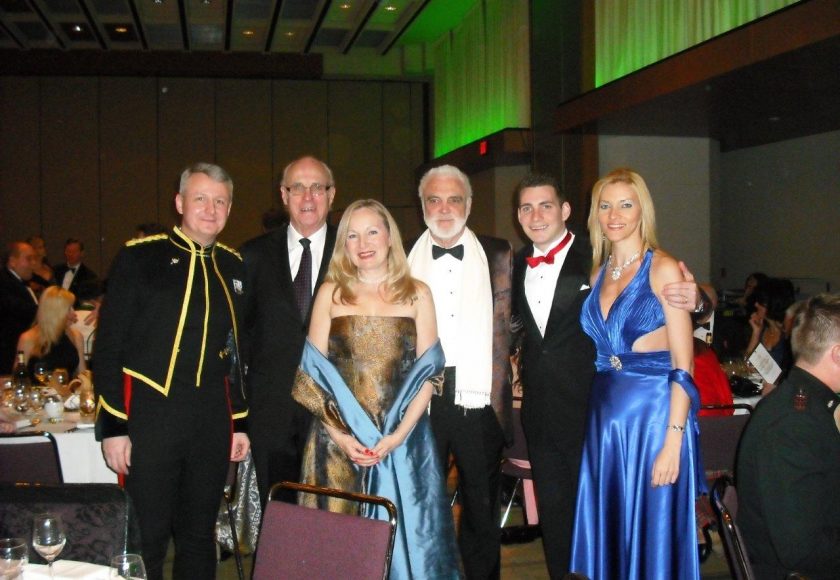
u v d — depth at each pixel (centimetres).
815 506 201
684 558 267
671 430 263
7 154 1305
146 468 276
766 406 218
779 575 212
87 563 195
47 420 383
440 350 286
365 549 206
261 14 1098
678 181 833
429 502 282
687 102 644
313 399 279
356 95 1398
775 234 1077
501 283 325
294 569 213
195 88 1351
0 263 683
